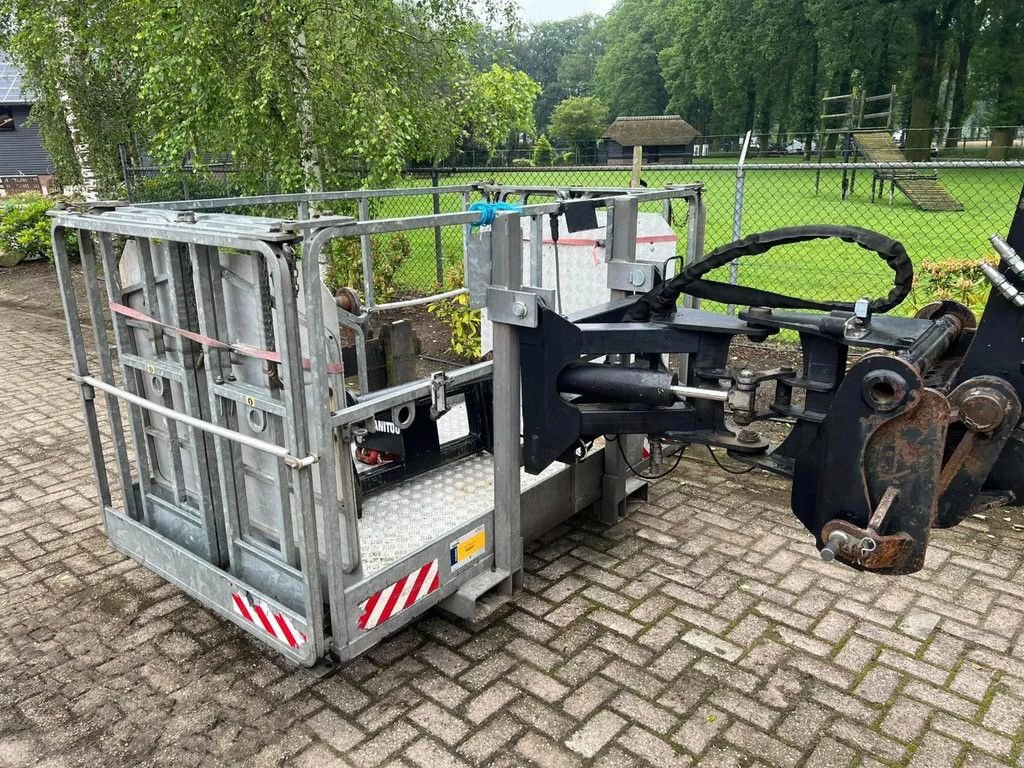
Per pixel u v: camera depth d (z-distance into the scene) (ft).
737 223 19.01
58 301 30.86
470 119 25.89
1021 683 8.33
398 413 8.13
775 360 19.16
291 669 8.70
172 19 19.79
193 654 9.00
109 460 14.71
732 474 13.84
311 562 7.30
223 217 7.55
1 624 9.62
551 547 11.32
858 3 127.24
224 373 7.96
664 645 9.04
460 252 27.20
